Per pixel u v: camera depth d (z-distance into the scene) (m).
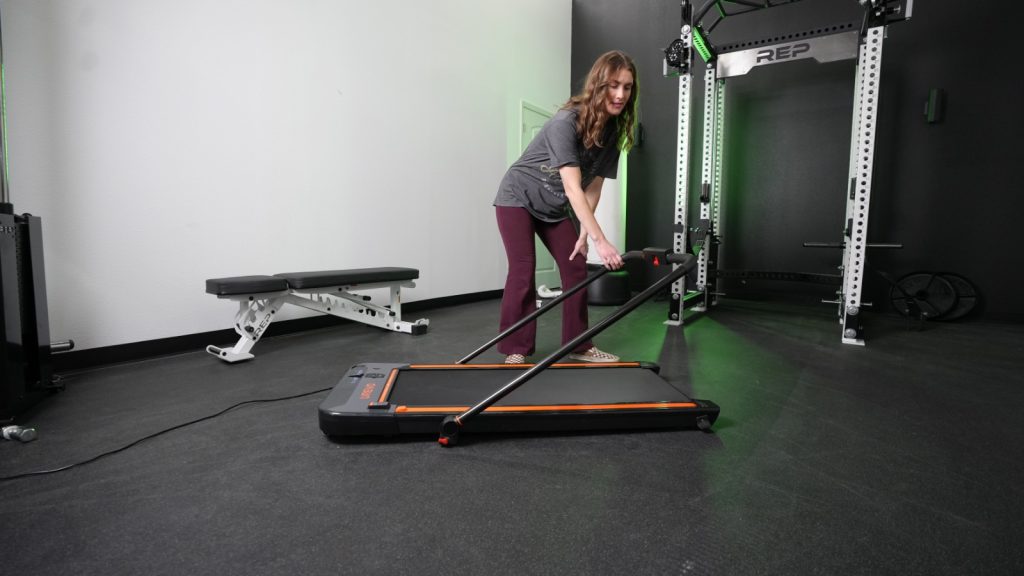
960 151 3.22
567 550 0.85
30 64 1.88
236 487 1.07
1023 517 0.96
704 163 3.39
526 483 1.09
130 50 2.12
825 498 1.03
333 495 1.04
